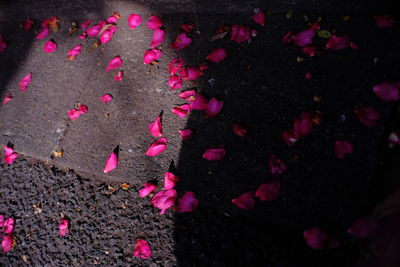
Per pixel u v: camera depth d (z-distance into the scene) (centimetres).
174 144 199
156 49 234
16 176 229
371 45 186
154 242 174
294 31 206
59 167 222
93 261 180
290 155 174
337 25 197
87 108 235
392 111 168
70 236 191
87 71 253
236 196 174
